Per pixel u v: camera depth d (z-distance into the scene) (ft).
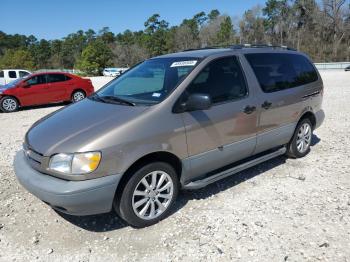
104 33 384.27
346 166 17.81
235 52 15.20
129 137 11.27
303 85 18.10
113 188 11.08
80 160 10.66
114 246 11.26
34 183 11.21
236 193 14.75
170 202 12.80
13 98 41.04
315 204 13.67
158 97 12.79
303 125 18.62
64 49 378.32
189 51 16.06
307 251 10.73
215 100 13.71
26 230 12.24
